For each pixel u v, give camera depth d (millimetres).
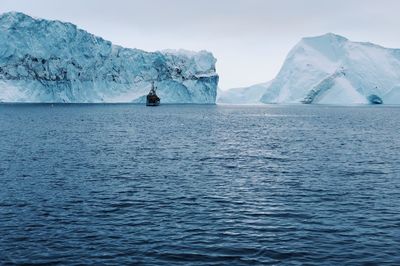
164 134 74750
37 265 16828
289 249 18844
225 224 22391
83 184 31766
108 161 42906
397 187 31578
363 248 18953
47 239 19719
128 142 60812
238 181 33750
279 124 107500
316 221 22984
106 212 24344
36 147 53094
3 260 17234
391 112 196750
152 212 24516
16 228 21188
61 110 161375
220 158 46406
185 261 17484
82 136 68375
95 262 17219
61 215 23594
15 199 26891
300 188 31250
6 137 64188
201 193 29391
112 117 123812
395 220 23156
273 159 46031
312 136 74312
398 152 52156
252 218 23516
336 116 154750
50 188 30219
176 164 41812
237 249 18812
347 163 43344
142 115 138625
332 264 17266
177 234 20703
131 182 32781
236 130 86688
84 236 20203
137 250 18562
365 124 109250
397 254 18234
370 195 29016
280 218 23547
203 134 76062
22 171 36531
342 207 25891
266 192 29906
